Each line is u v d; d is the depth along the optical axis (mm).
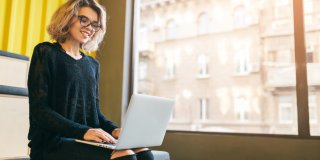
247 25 16312
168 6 18375
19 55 1658
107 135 1086
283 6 14945
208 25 17578
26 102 1604
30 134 1212
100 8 1417
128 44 2715
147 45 18594
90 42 1477
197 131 2291
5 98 1498
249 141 2062
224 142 2156
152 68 18594
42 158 1182
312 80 2053
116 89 2643
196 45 17906
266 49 15625
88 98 1346
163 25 18375
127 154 1074
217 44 17328
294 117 2162
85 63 1390
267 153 1989
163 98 1219
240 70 16625
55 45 1301
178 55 18328
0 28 2041
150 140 1222
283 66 15000
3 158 1473
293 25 2072
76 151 1104
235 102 16797
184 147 2314
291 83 2334
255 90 16125
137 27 2805
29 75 1209
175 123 18297
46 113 1117
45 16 2352
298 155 1891
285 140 1946
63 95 1222
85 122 1301
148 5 18672
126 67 2672
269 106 15578
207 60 17656
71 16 1325
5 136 1495
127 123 1046
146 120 1139
